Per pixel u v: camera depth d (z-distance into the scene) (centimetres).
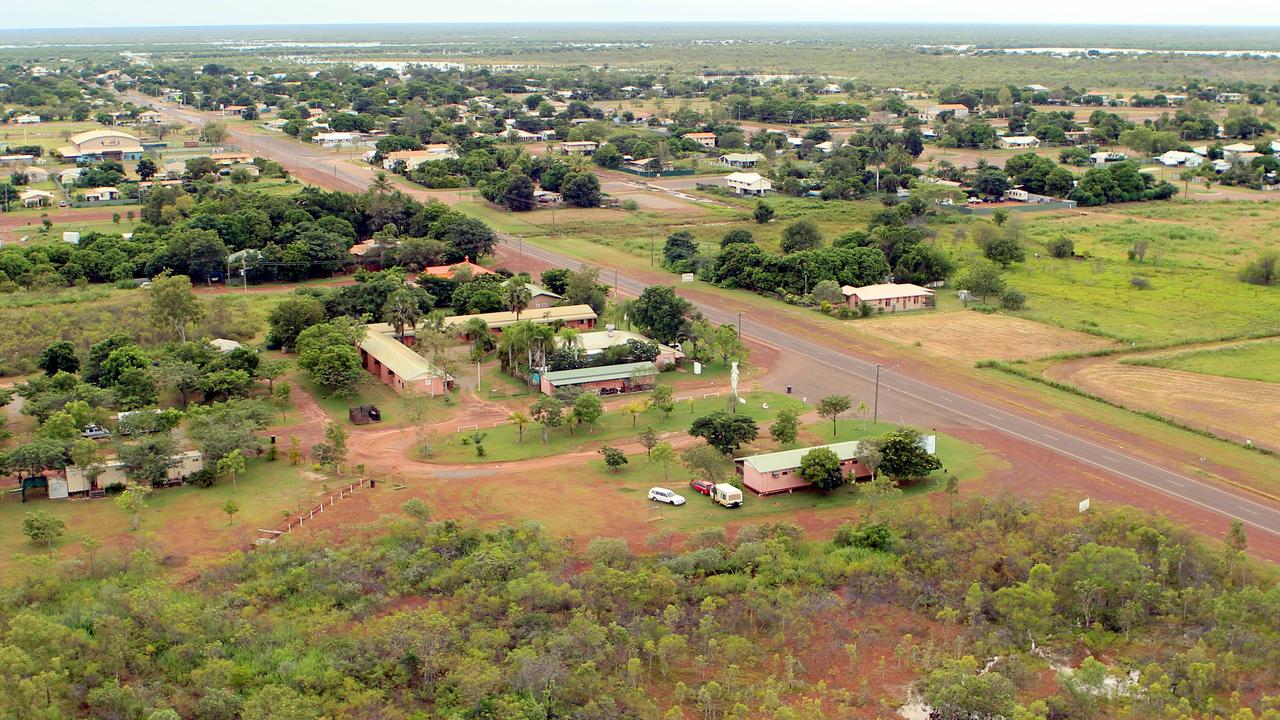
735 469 13212
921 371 17000
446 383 15975
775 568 10450
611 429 14550
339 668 8762
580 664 8812
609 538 11238
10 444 13425
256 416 13900
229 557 10588
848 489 12681
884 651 9431
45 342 17225
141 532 11294
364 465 13288
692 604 10019
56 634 8744
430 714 8394
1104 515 11488
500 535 11150
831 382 16488
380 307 19238
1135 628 9706
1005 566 10562
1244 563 10381
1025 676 8919
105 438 13762
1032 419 14838
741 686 8856
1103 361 17462
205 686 8531
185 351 15888
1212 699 8481
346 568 10431
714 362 17500
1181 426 14475
